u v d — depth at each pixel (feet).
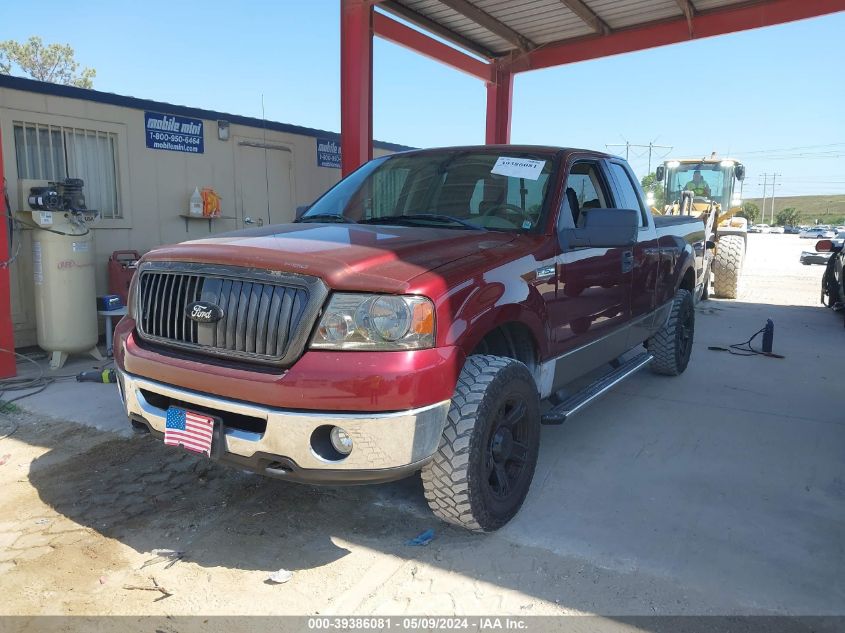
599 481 12.76
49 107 22.21
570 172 13.61
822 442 15.05
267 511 11.42
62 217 19.79
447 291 9.20
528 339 11.51
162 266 10.25
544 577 9.48
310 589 9.20
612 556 10.04
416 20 31.17
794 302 39.37
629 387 19.44
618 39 34.01
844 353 24.52
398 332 8.69
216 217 27.55
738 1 29.99
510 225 12.35
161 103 25.50
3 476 12.69
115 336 11.13
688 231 22.21
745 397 18.56
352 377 8.45
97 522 10.98
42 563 9.73
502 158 13.76
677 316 19.48
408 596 9.04
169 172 26.13
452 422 9.57
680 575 9.55
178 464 13.30
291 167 31.27
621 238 11.76
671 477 13.01
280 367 8.89
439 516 10.26
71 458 13.56
